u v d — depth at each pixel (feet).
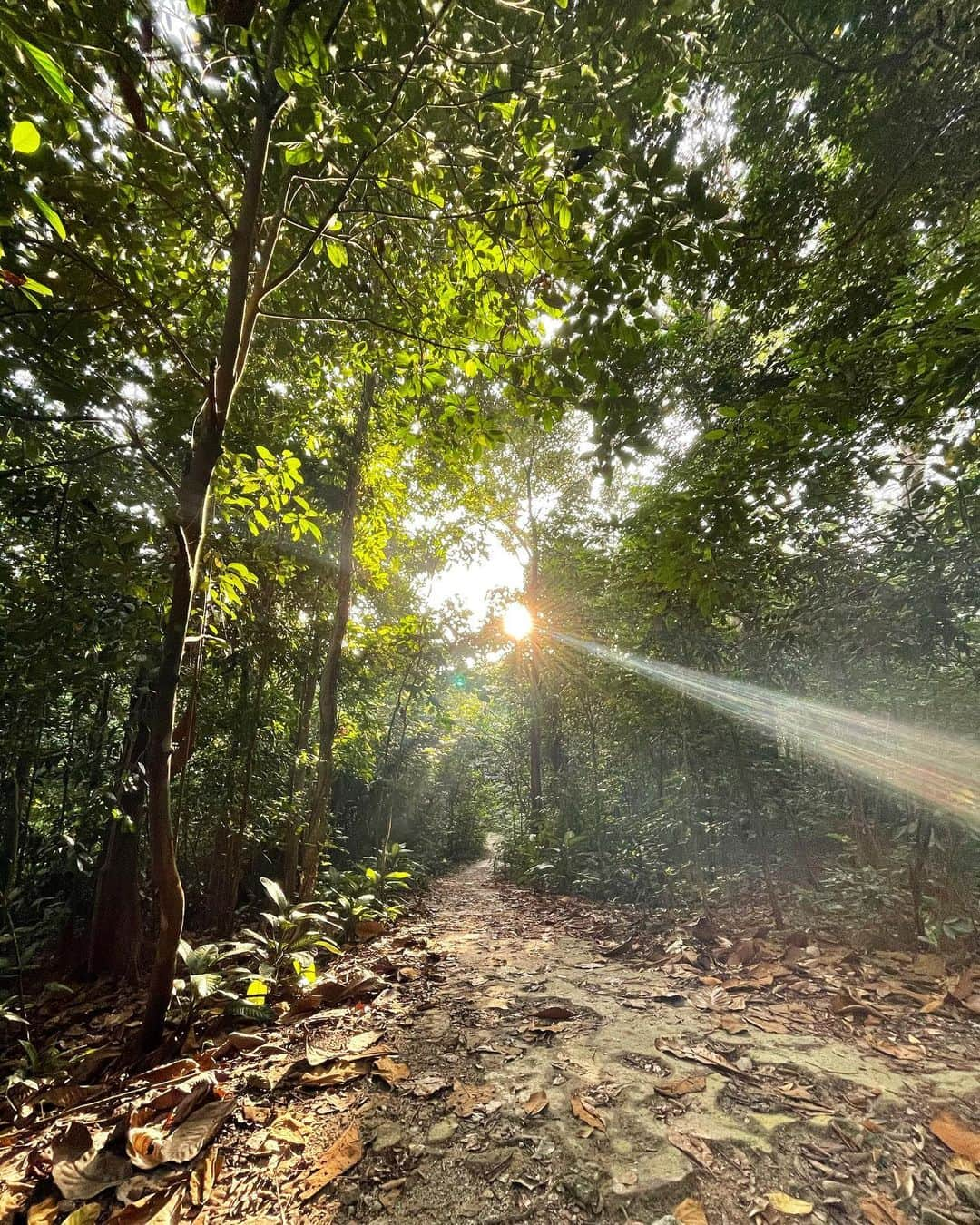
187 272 10.06
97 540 8.68
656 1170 4.91
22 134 3.28
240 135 8.20
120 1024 10.30
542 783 31.01
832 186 12.00
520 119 6.48
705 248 5.84
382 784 27.09
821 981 9.18
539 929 15.38
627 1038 7.50
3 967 11.27
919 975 8.93
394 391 14.71
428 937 14.49
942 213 10.93
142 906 15.43
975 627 10.42
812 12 9.35
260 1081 6.64
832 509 10.66
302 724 18.89
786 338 15.56
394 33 6.16
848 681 11.60
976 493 9.06
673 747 15.05
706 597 10.21
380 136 7.23
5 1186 5.12
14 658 9.16
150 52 6.62
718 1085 6.17
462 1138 5.49
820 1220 4.29
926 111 9.92
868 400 8.95
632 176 5.81
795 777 14.20
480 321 10.43
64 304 7.93
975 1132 5.11
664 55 5.88
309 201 9.43
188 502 7.50
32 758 11.05
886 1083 6.03
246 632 14.40
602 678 18.83
